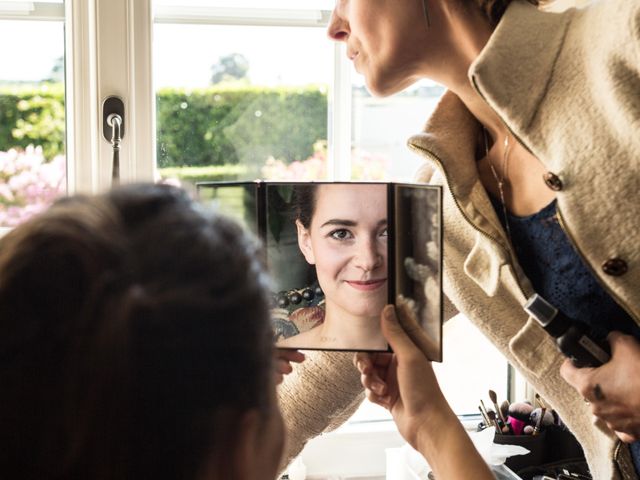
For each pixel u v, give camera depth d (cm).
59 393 32
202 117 148
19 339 32
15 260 33
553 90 77
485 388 163
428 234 75
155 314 32
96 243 33
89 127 142
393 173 156
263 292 36
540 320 79
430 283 76
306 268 81
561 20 80
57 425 32
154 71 144
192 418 33
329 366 95
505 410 150
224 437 34
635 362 75
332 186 80
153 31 143
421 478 139
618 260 75
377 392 85
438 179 95
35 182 144
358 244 80
